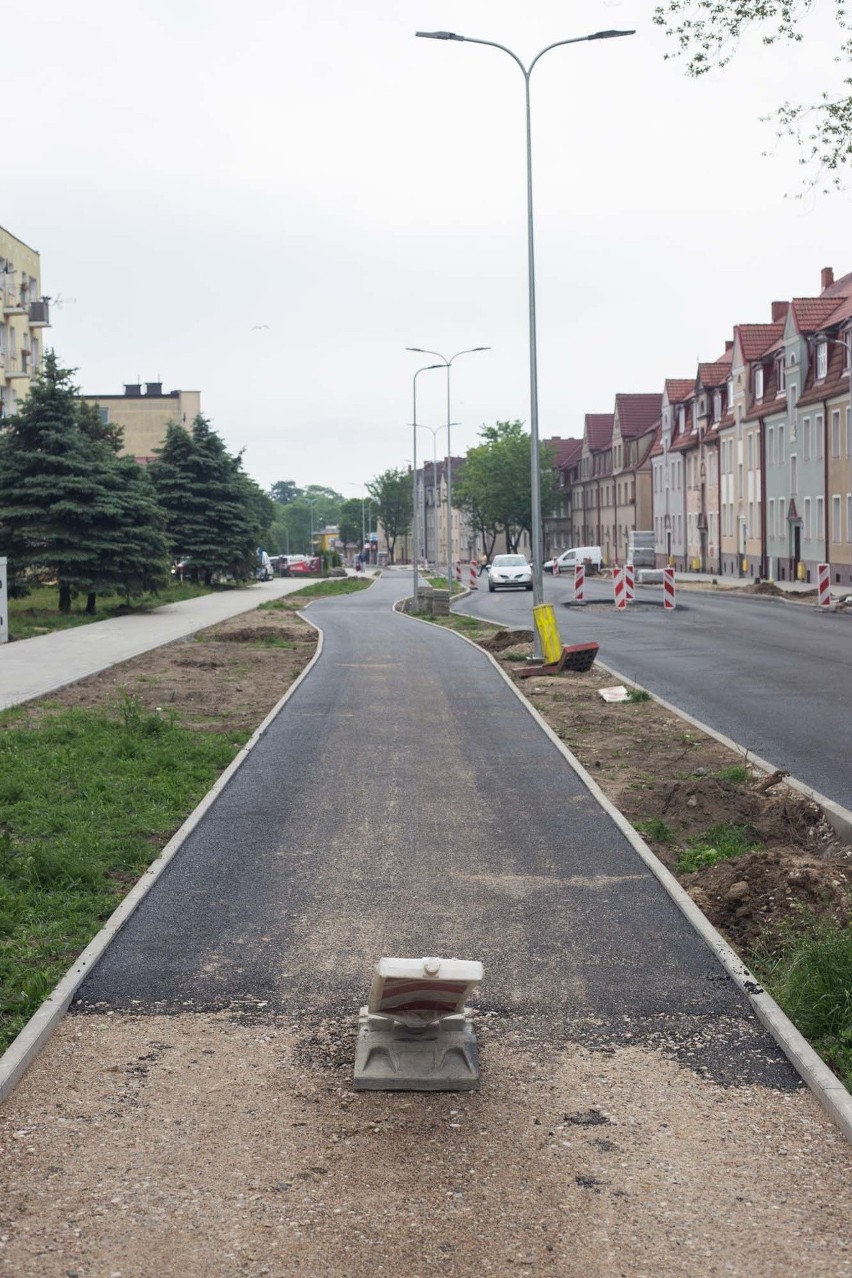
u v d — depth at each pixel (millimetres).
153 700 19656
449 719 16891
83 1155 4762
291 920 7879
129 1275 3992
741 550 75000
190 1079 5477
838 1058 5578
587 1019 6180
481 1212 4359
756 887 8375
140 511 41250
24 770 12484
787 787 11633
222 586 68250
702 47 16516
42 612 41094
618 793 11922
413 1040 5527
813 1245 4141
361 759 13758
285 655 28188
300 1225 4277
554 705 18562
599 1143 4863
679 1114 5109
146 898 8398
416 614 45250
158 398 120500
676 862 9508
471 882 8742
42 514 39969
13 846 9414
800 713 17000
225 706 18953
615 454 107625
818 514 60594
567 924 7742
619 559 107000
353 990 6613
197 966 7012
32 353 72750
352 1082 5430
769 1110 5141
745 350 73625
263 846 9836
